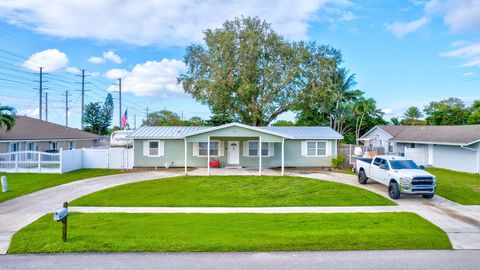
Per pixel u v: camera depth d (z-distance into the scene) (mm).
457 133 29297
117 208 13555
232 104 38781
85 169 26625
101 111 66188
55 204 14156
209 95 36062
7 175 22516
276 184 19734
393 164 16703
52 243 8852
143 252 8359
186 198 15695
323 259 7957
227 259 7926
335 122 52344
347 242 9102
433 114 57750
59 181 20234
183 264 7594
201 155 28188
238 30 36750
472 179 22188
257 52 36031
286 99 38312
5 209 13211
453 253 8461
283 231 10172
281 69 37156
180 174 23953
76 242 8930
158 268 7352
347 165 28953
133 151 27766
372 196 16156
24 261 7750
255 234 9812
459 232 10398
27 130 31906
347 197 15984
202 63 37562
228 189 18156
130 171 25609
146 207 13773
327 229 10438
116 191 17219
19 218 11805
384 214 12695
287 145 28484
